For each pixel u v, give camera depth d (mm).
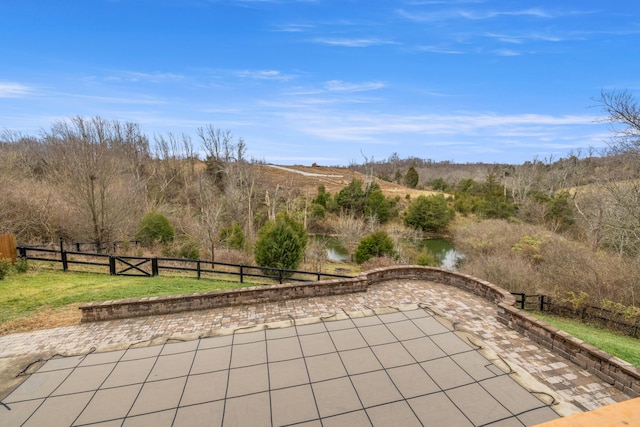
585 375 4523
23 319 6492
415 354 4070
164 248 13742
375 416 3090
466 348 4207
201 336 4516
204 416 3098
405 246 21109
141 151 33188
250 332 4621
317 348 4207
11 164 16234
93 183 14539
